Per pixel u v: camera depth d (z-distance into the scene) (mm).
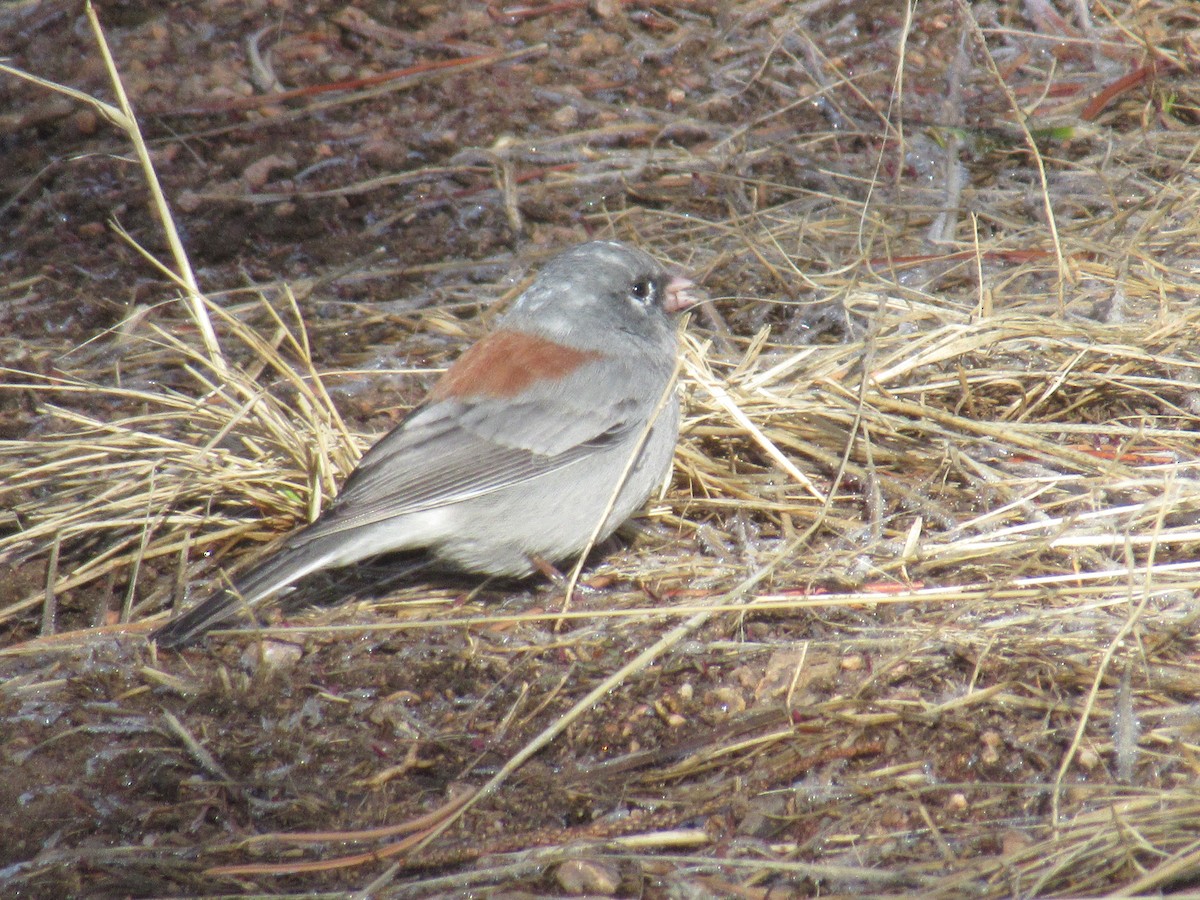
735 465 10461
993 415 10727
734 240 13297
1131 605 8023
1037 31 15828
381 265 13477
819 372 10938
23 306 12938
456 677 8609
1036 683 7934
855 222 13289
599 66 16141
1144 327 10852
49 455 10492
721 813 7379
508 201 14117
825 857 7004
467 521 9117
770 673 8352
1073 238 12188
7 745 8125
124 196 14375
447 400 9258
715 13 16844
